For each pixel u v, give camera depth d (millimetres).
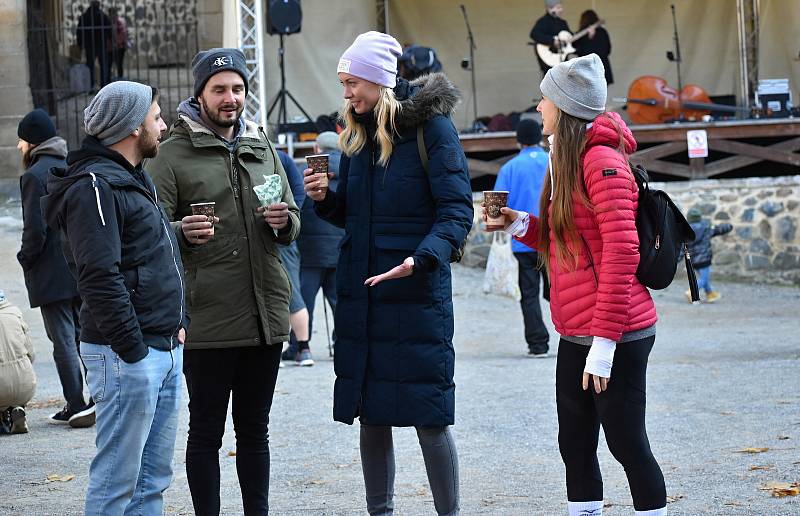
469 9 20031
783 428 6656
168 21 19312
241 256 4516
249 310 4508
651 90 18234
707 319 13000
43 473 6082
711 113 18344
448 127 4309
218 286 4469
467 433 6867
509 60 20078
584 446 4184
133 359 3793
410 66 15359
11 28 17609
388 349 4305
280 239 4668
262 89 15172
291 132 16297
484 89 20172
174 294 3982
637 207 4020
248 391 4625
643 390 4020
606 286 3875
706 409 7344
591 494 4203
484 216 4383
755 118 17188
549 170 4242
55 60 18875
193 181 4520
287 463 6203
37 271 7160
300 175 9609
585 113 3992
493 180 17734
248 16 15695
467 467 6000
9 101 17625
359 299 4348
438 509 4445
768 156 16516
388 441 4555
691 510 4977
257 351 4613
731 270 16531
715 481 5477
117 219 3826
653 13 19875
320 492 5543
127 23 19188
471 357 10328
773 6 19516
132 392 3871
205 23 19328
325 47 18625
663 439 6484
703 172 16703
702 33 19828
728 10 19750
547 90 4035
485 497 5352
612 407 3990
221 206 4527
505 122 17781
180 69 19219
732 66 19812
